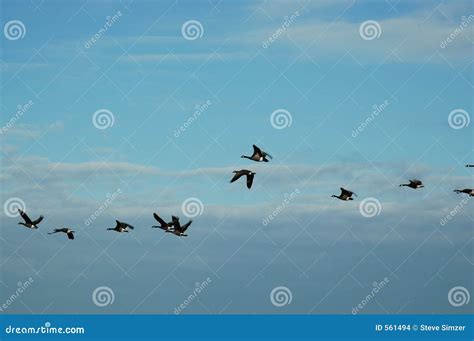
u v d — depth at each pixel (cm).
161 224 6066
